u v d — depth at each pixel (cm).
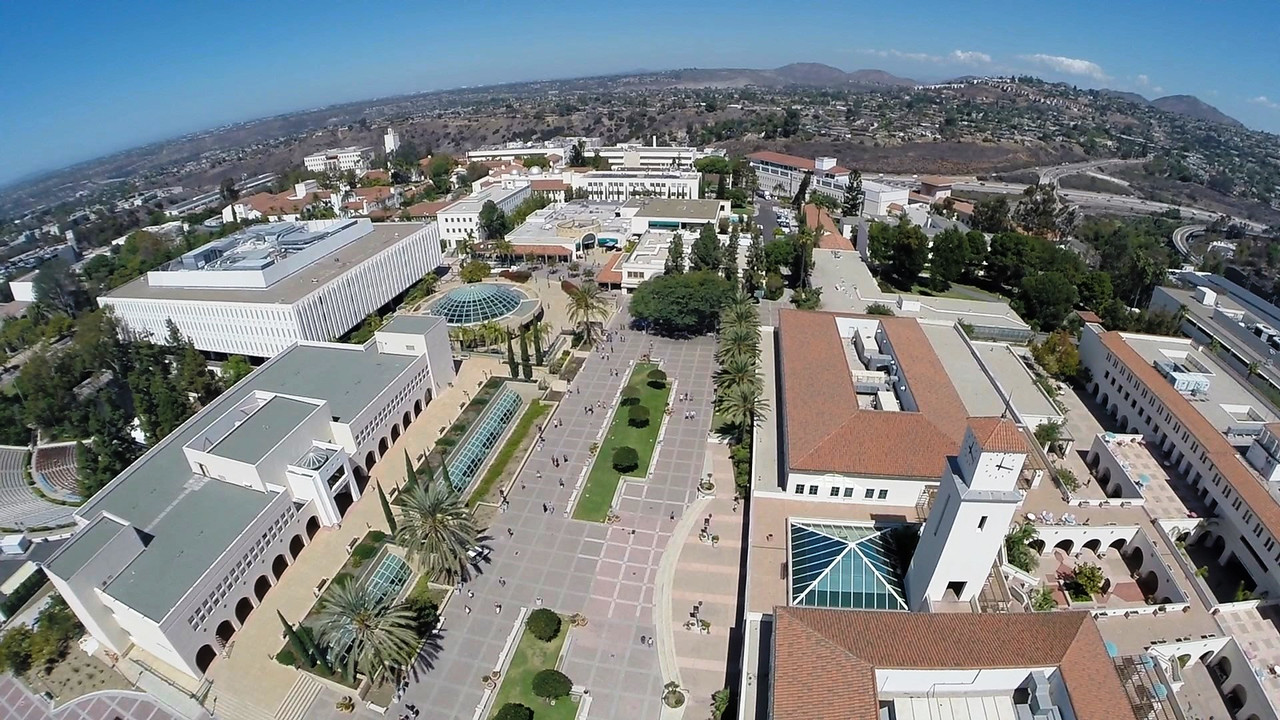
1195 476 8806
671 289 14525
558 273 19512
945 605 6450
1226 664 6819
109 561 7325
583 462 10681
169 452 9825
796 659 5150
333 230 17975
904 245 17588
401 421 11619
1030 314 15238
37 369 13375
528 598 8112
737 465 10181
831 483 8519
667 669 7181
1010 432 5641
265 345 14175
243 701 7038
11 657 7469
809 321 12419
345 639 6838
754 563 7731
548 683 6781
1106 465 9444
